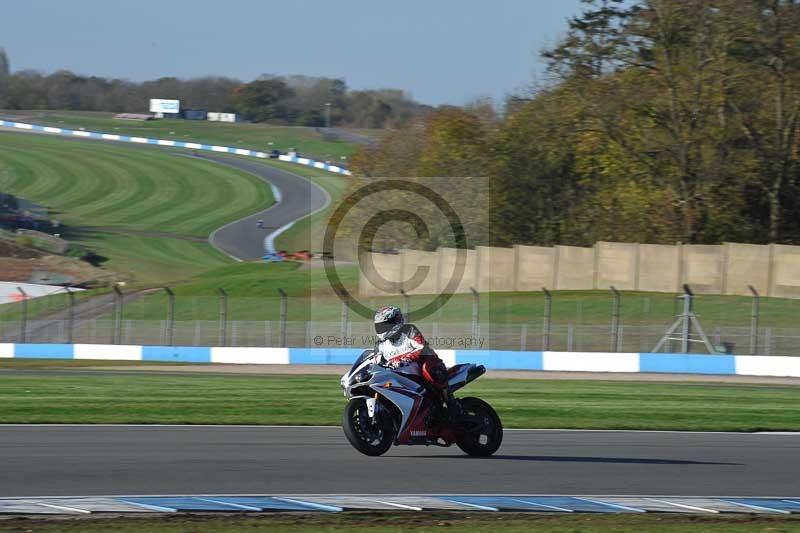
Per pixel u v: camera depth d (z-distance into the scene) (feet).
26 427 161.27
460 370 137.69
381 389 132.16
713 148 543.80
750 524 99.86
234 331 440.04
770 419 198.80
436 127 531.50
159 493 107.45
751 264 450.30
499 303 441.27
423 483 117.29
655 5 519.19
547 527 96.07
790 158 544.62
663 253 464.24
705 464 137.59
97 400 214.69
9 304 566.36
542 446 152.05
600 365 368.89
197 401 216.54
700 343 390.83
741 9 513.45
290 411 199.21
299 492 110.11
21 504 99.60
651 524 98.63
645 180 559.38
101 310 526.16
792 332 386.52
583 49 542.57
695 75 529.04
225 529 91.40
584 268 477.77
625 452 147.23
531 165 583.17
